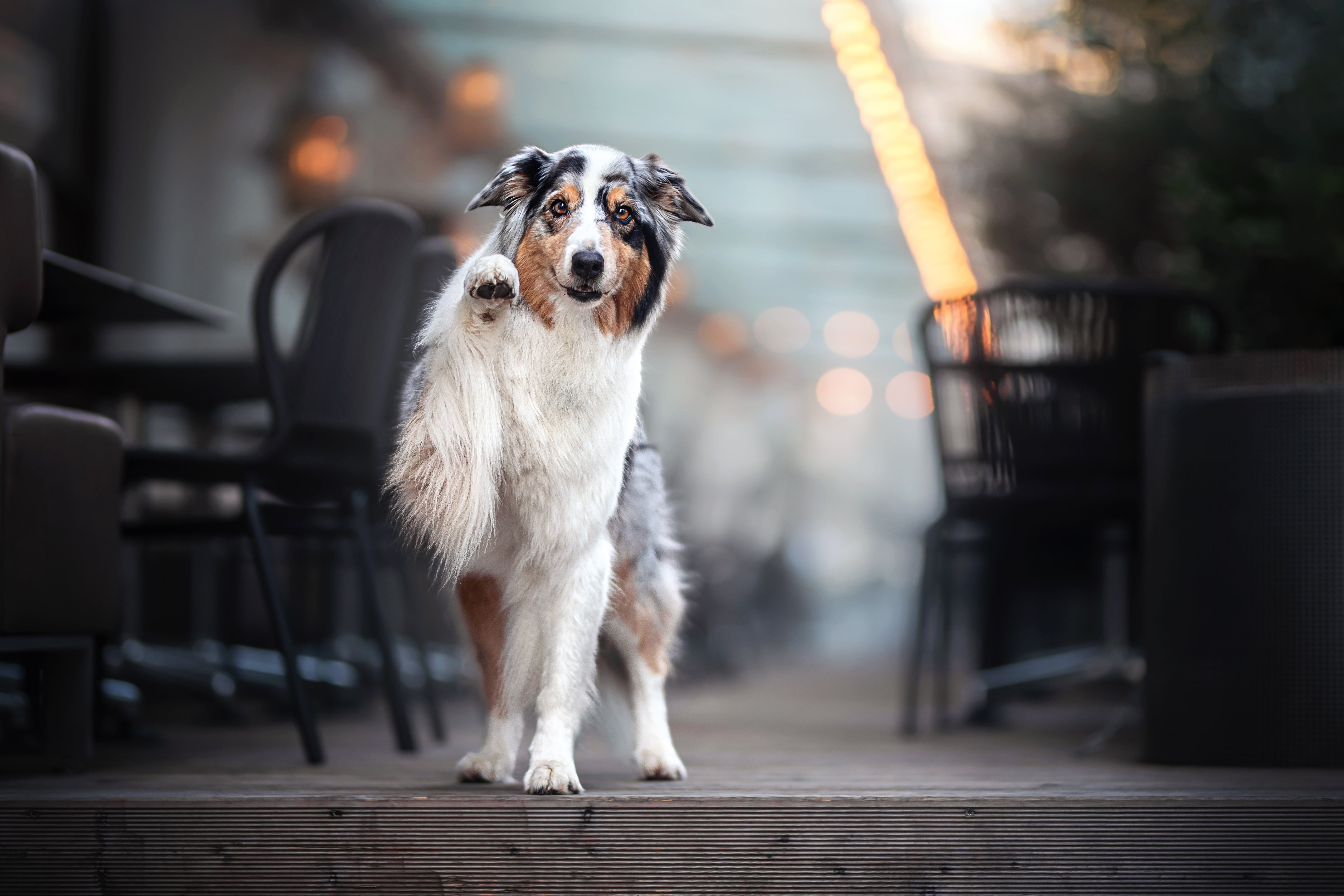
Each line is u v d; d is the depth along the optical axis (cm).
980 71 699
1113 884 192
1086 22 570
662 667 254
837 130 1191
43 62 770
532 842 186
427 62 1054
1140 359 356
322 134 944
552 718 215
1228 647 267
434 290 301
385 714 480
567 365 216
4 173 224
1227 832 193
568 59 1065
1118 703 584
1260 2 505
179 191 870
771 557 1357
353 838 186
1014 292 365
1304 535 262
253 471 281
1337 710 258
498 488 218
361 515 306
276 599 277
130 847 185
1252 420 268
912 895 190
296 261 920
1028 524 386
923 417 2233
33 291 230
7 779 234
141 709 475
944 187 778
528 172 226
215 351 837
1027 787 217
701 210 239
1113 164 583
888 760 298
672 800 188
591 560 223
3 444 222
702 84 1101
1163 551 280
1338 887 193
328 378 288
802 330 2034
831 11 780
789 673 996
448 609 298
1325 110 456
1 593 221
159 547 561
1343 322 414
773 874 188
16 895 185
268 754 303
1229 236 415
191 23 873
